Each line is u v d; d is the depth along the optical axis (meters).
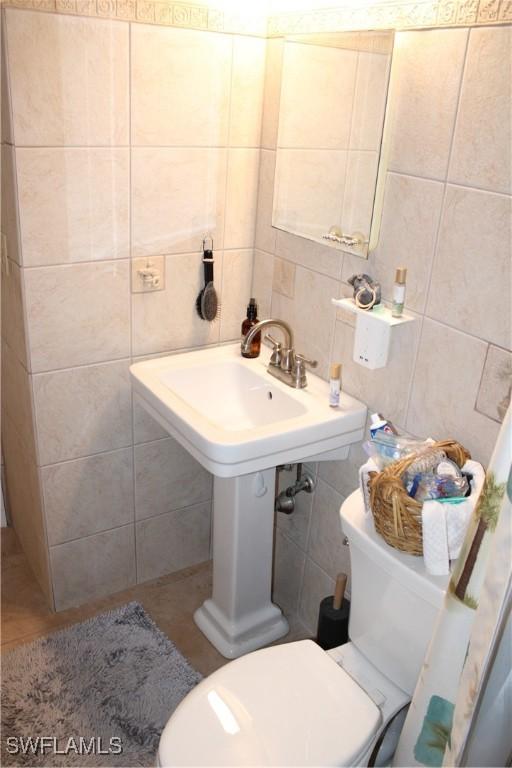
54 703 1.83
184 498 2.31
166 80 1.74
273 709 1.36
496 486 0.99
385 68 1.46
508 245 1.29
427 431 1.58
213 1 1.73
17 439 2.13
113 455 2.09
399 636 1.43
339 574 1.84
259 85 1.90
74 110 1.64
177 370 1.94
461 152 1.35
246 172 1.98
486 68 1.27
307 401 1.78
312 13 1.67
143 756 1.71
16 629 2.08
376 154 1.53
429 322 1.51
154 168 1.82
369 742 1.33
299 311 1.96
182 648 2.06
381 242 1.60
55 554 2.09
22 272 1.72
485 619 0.98
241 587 2.00
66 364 1.89
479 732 1.10
